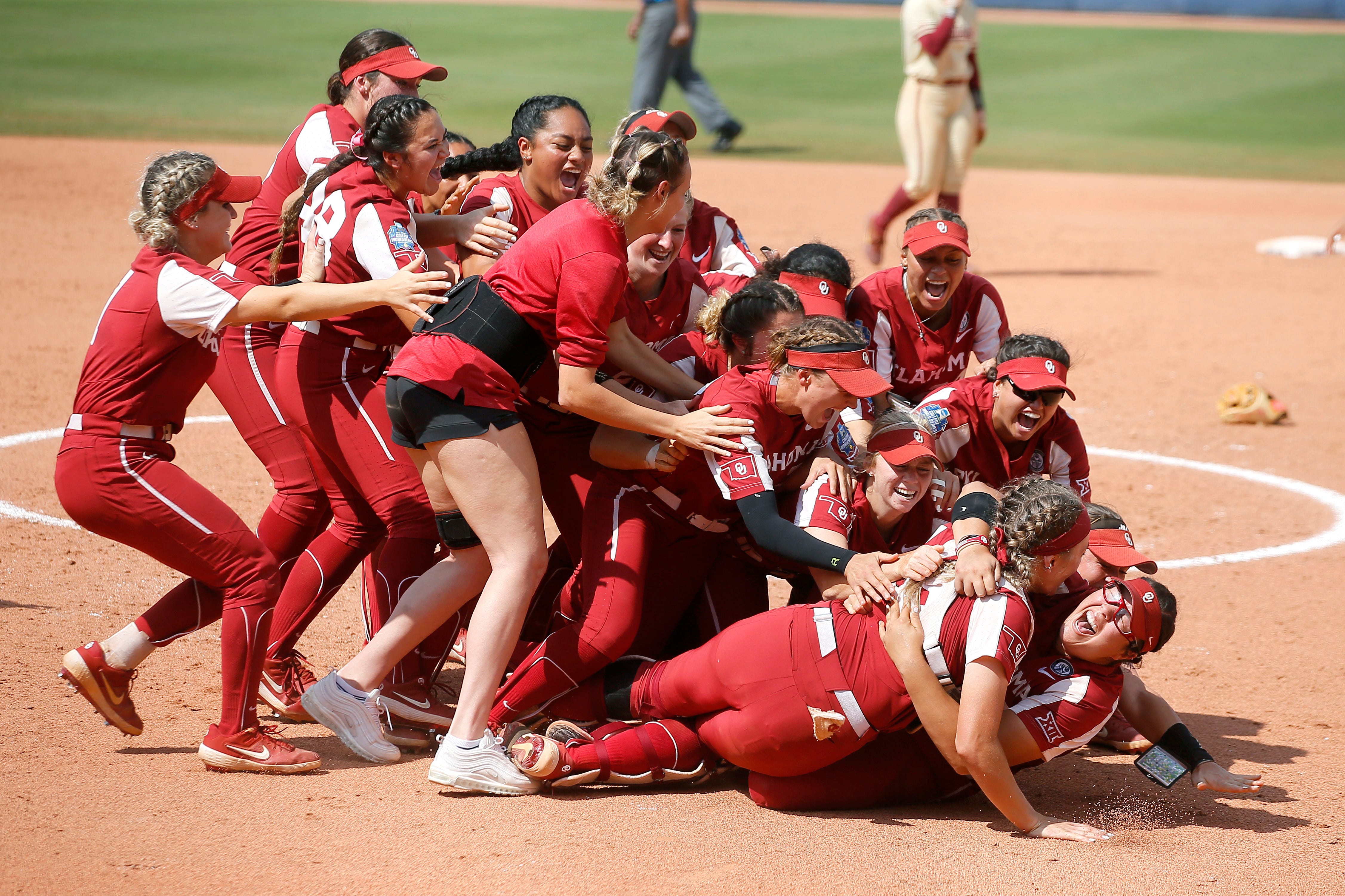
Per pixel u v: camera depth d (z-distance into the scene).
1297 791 17.02
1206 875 14.24
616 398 15.84
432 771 15.66
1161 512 30.39
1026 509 14.70
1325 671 21.56
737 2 179.25
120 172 71.19
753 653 15.39
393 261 16.86
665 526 17.14
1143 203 77.62
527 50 126.31
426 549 18.08
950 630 14.66
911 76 51.78
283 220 18.67
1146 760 16.50
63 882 13.09
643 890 13.34
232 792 15.62
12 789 15.34
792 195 74.44
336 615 23.05
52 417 33.56
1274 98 119.00
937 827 15.58
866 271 56.03
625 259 15.91
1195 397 40.97
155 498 15.65
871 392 15.58
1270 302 54.25
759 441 16.30
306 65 112.19
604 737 16.31
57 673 19.22
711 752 16.50
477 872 13.64
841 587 15.73
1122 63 135.50
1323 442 36.50
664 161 15.48
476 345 15.62
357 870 13.59
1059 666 15.63
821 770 15.88
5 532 25.55
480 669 15.68
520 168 20.25
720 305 17.33
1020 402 17.89
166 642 16.55
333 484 18.53
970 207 75.50
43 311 44.59
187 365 15.91
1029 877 14.04
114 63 109.12
